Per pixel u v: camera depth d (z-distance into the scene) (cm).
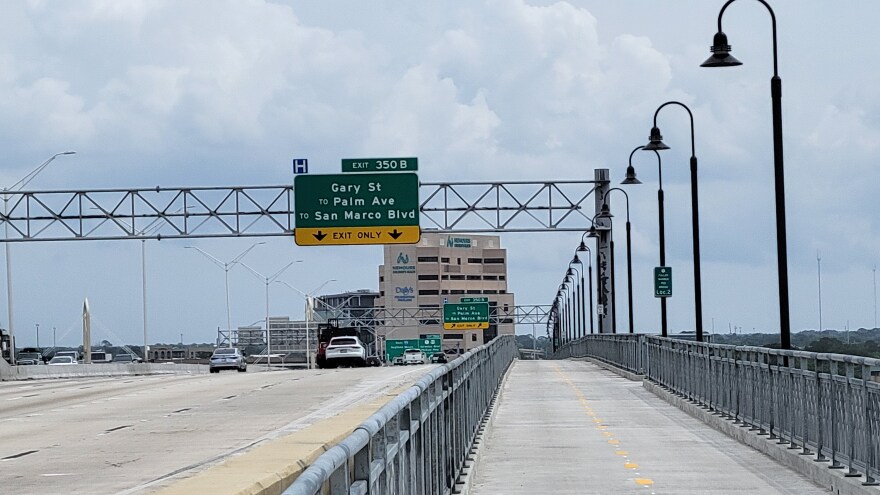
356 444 661
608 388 4534
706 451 2272
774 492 1711
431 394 1304
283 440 778
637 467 2039
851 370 1619
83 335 10325
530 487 1812
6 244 7044
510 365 6775
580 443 2456
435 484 1323
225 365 8894
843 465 1705
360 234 5856
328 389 4153
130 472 1847
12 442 2466
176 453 2122
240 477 594
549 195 6353
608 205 6431
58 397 4209
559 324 16600
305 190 5862
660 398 3900
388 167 5916
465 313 12612
